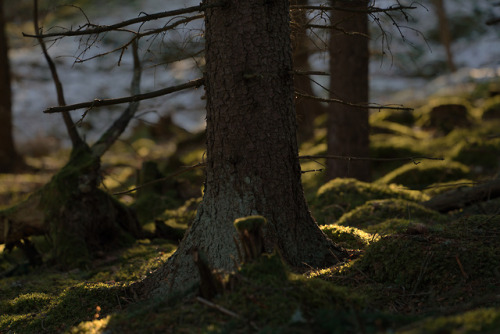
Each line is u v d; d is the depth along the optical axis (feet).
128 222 24.70
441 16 65.36
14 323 13.74
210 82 13.39
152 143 57.93
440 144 38.99
